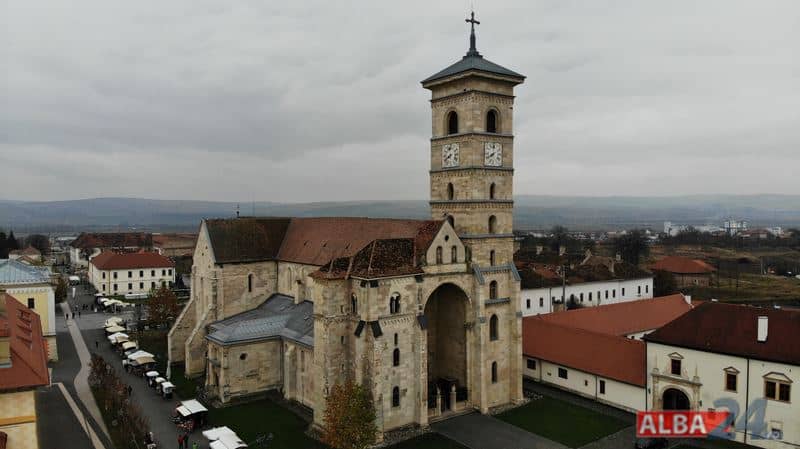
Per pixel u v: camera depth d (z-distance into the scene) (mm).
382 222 93688
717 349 75312
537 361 99812
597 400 90188
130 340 123750
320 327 78375
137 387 96188
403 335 79125
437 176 90688
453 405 85062
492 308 87750
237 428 79438
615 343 90938
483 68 84125
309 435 77125
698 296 195625
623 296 160125
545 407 88062
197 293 111312
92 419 81750
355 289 78188
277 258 110625
